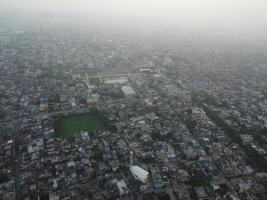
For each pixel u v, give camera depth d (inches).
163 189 7308.1
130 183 7475.4
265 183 7613.2
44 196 6953.7
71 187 7273.6
